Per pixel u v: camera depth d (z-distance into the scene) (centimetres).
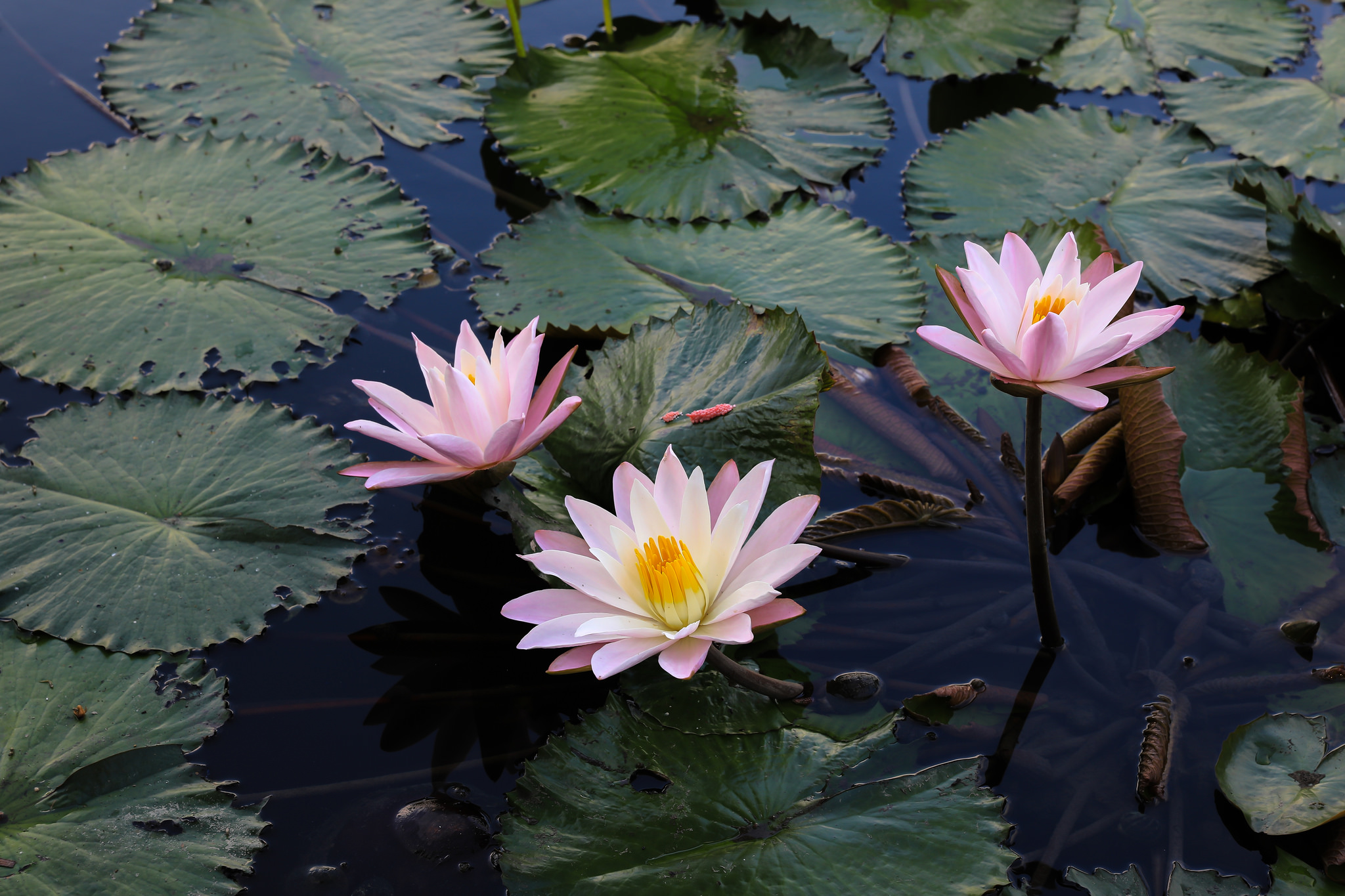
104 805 161
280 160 323
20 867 149
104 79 361
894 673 193
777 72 381
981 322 158
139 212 298
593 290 279
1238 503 222
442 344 272
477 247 312
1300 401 228
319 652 196
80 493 212
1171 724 179
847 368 264
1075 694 189
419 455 176
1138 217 305
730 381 210
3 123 348
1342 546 213
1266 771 163
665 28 413
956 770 164
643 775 168
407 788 172
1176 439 214
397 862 159
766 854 151
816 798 162
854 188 336
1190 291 280
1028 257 168
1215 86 368
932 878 146
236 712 183
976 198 319
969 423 248
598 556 154
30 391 248
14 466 217
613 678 192
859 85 372
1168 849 160
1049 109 358
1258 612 203
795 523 160
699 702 180
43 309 262
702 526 154
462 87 377
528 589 210
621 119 351
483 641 200
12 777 162
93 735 170
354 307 282
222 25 390
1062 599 208
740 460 198
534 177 329
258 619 192
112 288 270
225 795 166
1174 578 213
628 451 206
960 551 224
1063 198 315
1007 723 183
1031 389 153
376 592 209
